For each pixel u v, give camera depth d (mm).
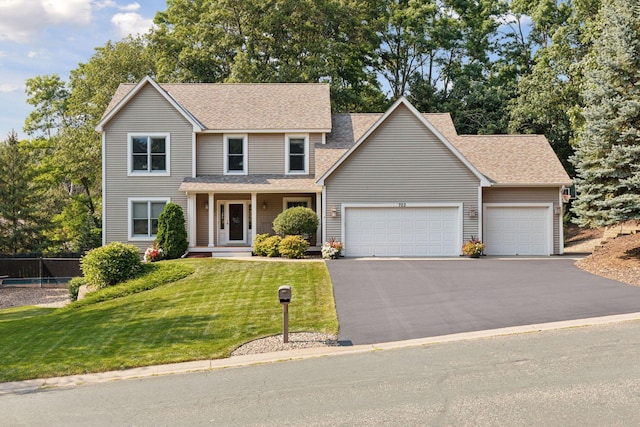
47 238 34188
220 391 7902
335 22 39844
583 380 7590
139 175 25641
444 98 45094
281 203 26625
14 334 13094
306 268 19375
